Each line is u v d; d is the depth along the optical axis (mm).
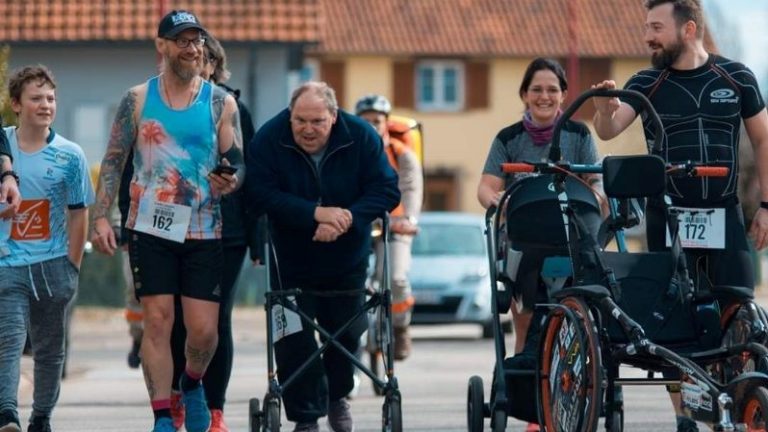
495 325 15805
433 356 35375
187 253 16422
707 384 13242
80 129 73438
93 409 23312
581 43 94750
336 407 17188
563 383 14375
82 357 37438
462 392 25641
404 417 21453
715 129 16375
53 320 17375
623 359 14141
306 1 73000
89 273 56281
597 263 14555
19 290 16875
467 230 43438
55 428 20547
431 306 41594
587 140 18094
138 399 25062
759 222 16609
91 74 73438
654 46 16469
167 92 16391
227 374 17703
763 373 13031
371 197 16094
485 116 95500
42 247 17000
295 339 16234
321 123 15953
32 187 16922
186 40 16172
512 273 16172
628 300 14414
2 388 16594
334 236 15773
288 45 71625
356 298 16641
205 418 17172
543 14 96250
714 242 16469
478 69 95562
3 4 72438
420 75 95438
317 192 16125
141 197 16328
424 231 43438
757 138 16531
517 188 16391
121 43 71938
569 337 14266
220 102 16484
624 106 16406
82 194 17203
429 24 95688
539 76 18016
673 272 14516
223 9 72375
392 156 23266
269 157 16125
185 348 17188
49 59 73125
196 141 16328
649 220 16516
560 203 14891
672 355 13562
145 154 16359
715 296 14477
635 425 20016
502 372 15430
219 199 16500
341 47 94250
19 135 17031
